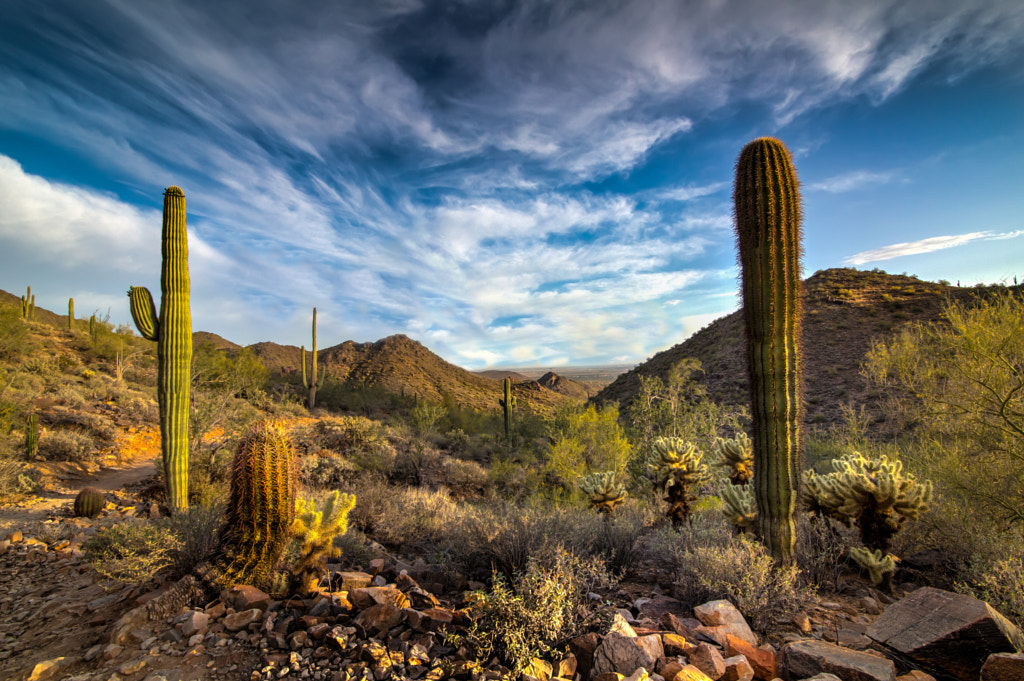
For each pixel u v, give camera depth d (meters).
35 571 5.94
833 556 5.50
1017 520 5.94
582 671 3.37
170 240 8.45
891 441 12.21
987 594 4.26
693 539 5.87
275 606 4.23
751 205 5.59
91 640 4.04
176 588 4.33
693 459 7.72
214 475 10.60
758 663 3.37
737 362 34.38
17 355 23.98
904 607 3.97
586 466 14.18
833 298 38.78
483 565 5.64
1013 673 2.96
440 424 27.42
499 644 3.50
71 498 10.88
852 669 3.13
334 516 4.79
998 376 6.71
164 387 8.34
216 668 3.41
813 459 13.40
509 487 14.38
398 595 4.24
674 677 3.07
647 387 19.81
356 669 3.24
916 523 6.10
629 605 4.80
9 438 12.69
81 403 18.66
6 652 3.95
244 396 23.08
